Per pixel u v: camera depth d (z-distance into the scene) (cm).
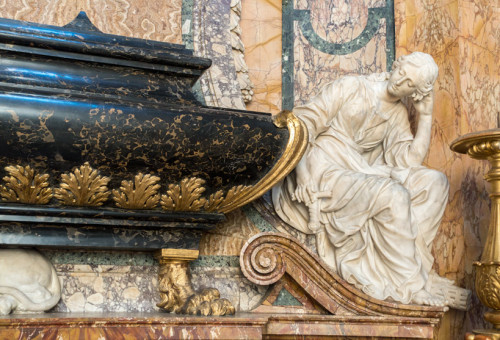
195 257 345
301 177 379
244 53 437
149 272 358
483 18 440
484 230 427
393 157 409
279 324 342
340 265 372
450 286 397
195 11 414
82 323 291
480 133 363
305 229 387
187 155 322
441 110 431
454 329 404
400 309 358
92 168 310
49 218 312
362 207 372
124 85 328
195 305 327
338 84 399
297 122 346
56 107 296
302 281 369
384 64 450
